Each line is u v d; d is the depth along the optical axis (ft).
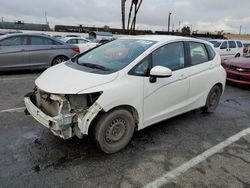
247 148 12.32
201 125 14.94
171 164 10.57
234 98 21.94
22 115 15.03
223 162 10.91
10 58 26.84
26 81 24.36
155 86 11.87
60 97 10.03
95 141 10.62
